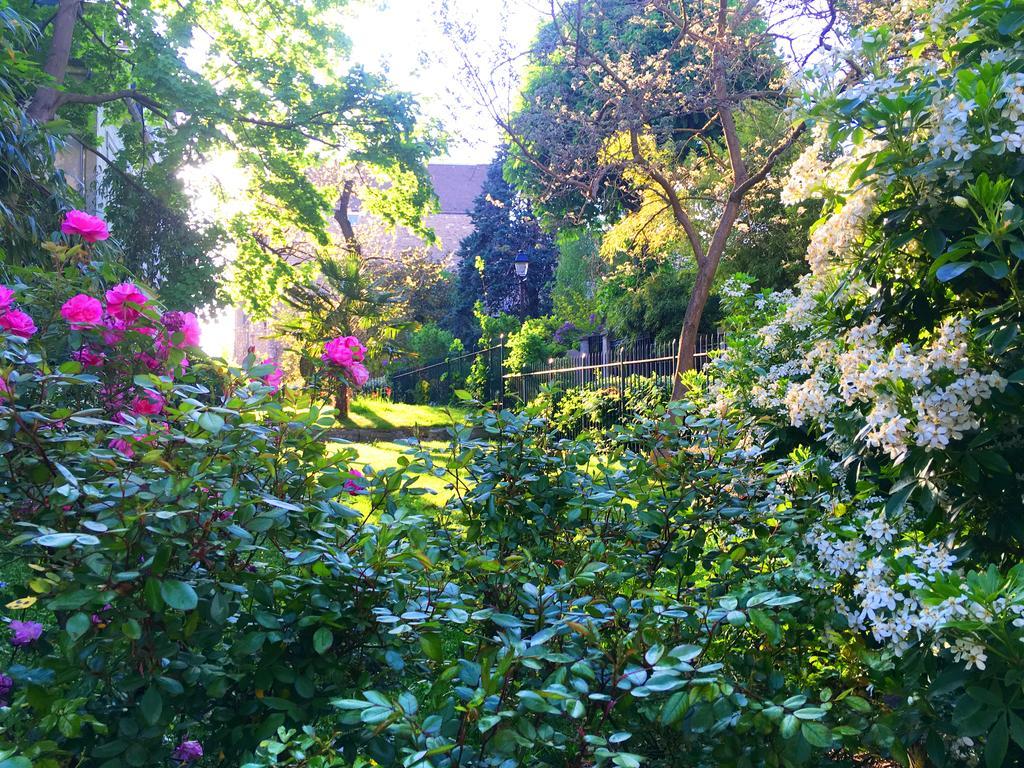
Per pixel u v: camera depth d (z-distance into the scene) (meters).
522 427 2.81
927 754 2.13
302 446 2.30
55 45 10.44
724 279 14.95
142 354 2.80
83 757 1.84
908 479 2.23
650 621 1.88
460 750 1.64
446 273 39.25
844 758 2.20
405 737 1.88
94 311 2.74
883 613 2.09
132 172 13.66
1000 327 2.15
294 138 13.62
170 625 1.93
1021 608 1.64
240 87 13.70
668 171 12.20
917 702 2.01
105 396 2.84
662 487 2.79
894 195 2.37
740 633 2.31
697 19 10.48
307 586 2.11
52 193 6.92
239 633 2.22
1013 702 1.73
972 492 2.21
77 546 1.80
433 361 29.70
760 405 3.83
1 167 6.46
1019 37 2.31
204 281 12.51
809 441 3.80
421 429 2.87
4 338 2.45
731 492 2.80
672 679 1.63
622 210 15.73
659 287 16.31
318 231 14.53
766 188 12.45
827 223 2.49
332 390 2.91
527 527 2.80
